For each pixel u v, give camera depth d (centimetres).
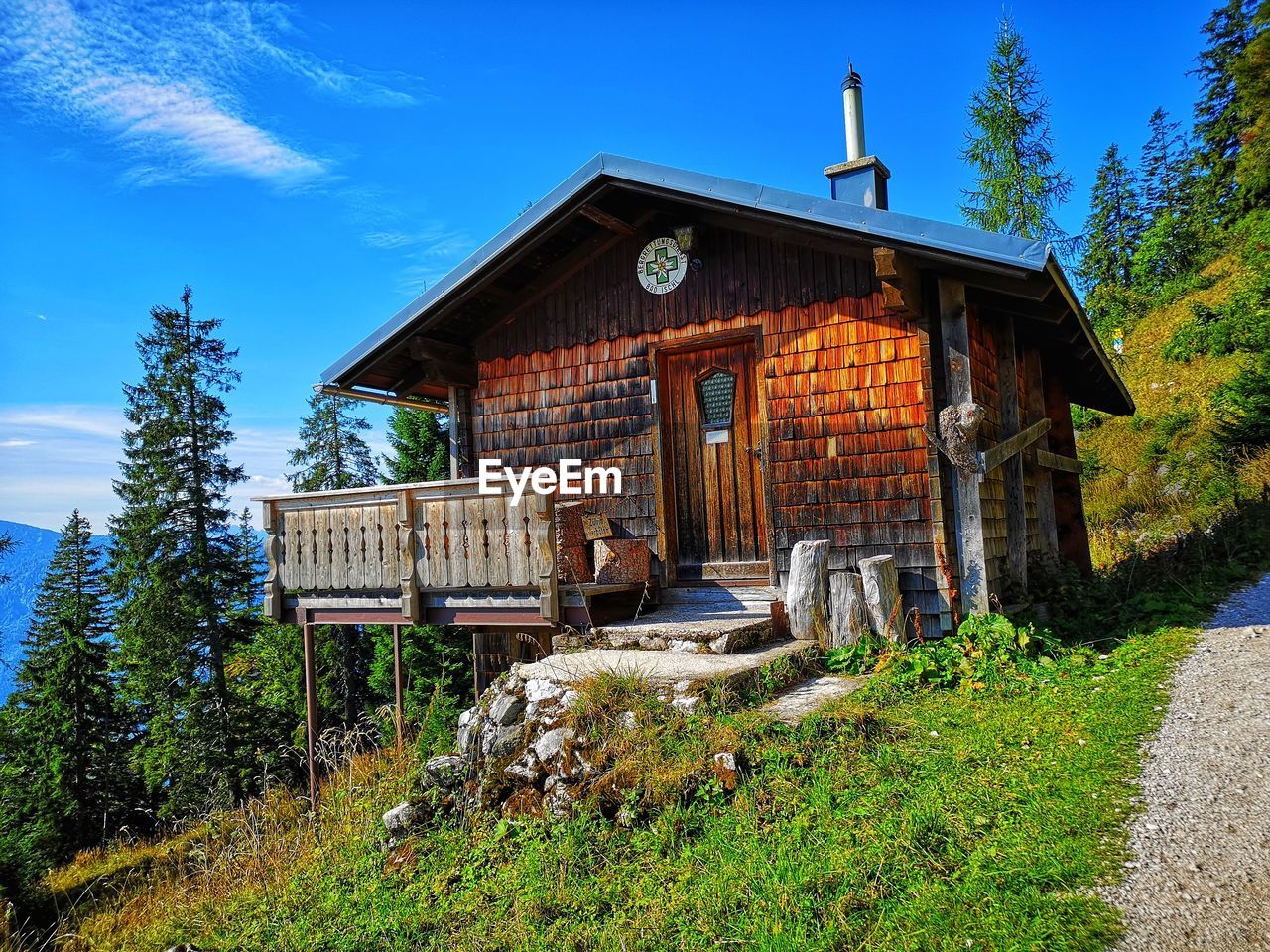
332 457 3106
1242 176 2742
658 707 525
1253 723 491
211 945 482
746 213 761
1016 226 2002
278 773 2266
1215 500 1422
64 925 929
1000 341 905
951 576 732
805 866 378
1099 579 1050
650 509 888
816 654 691
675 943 354
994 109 2017
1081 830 384
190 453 2630
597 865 432
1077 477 1190
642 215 882
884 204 872
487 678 979
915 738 514
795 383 812
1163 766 446
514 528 754
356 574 850
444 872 479
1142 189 4772
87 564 3216
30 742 2358
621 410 908
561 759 504
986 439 831
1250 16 3391
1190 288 2677
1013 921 319
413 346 939
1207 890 329
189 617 2475
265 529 916
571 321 941
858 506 777
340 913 470
